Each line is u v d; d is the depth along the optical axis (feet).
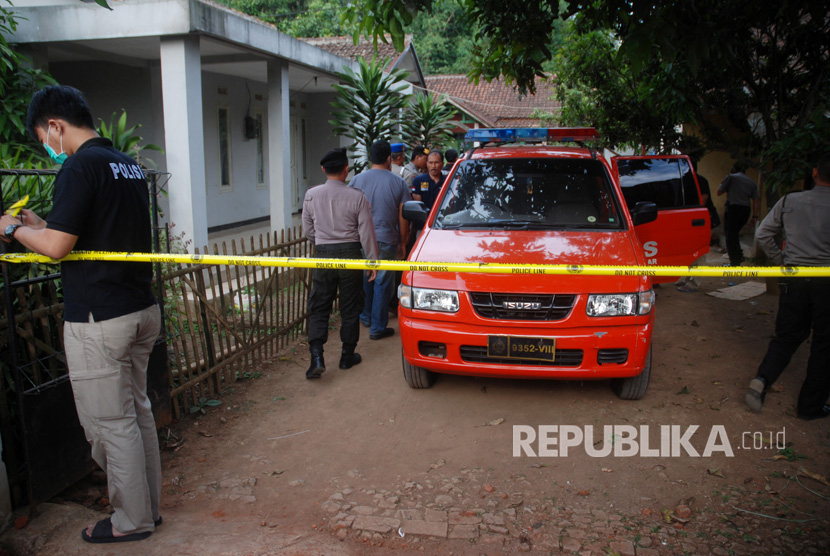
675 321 22.08
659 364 17.61
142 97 35.45
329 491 11.27
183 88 25.32
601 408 14.65
